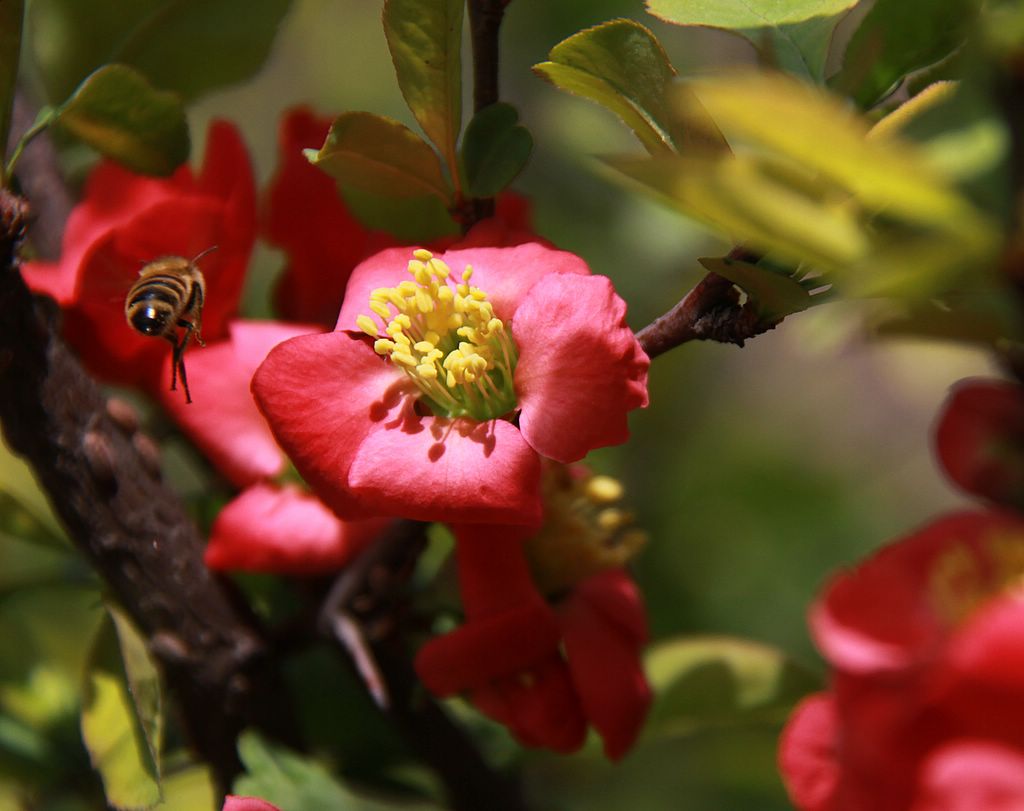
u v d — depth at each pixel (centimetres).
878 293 30
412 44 34
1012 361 32
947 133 33
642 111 33
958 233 30
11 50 35
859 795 31
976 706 29
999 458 32
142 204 37
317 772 36
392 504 34
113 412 37
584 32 33
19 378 36
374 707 39
